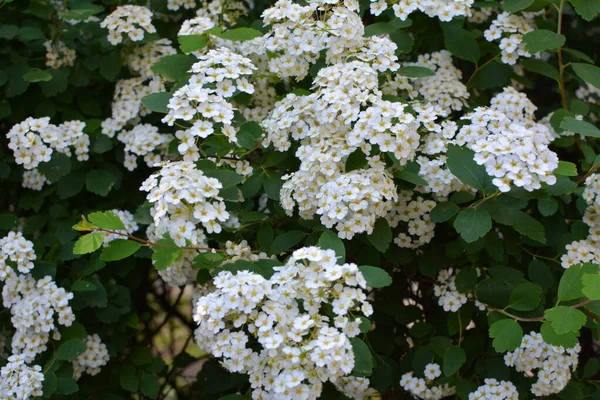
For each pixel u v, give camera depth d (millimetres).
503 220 690
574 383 746
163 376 920
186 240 668
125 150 809
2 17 882
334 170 690
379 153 704
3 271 748
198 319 629
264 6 947
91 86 890
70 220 822
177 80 782
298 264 634
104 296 778
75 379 782
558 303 657
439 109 747
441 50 838
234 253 704
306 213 708
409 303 803
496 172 668
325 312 652
